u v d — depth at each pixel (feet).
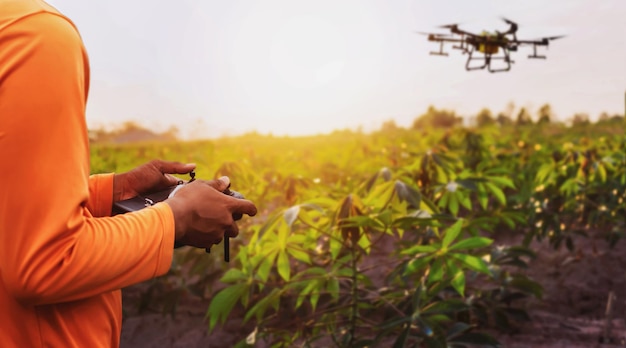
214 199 2.85
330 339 10.52
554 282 13.60
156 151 32.24
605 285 13.38
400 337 7.33
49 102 2.37
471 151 19.61
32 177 2.33
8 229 2.34
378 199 7.88
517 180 17.62
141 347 10.84
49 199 2.34
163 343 10.93
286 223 7.27
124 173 3.64
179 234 2.72
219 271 11.92
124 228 2.55
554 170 16.21
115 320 2.96
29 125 2.34
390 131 44.21
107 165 11.58
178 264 12.14
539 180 16.43
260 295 11.84
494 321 10.78
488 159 19.58
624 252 15.20
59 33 2.46
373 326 7.80
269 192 11.19
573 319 11.76
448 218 7.47
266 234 7.84
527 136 29.99
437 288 8.10
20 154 2.33
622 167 16.20
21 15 2.43
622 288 13.21
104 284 2.49
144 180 3.63
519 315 10.73
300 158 23.26
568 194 15.69
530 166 19.54
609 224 16.63
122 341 11.05
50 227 2.33
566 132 34.35
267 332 8.44
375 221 7.10
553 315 11.92
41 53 2.39
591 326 11.37
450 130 22.72
